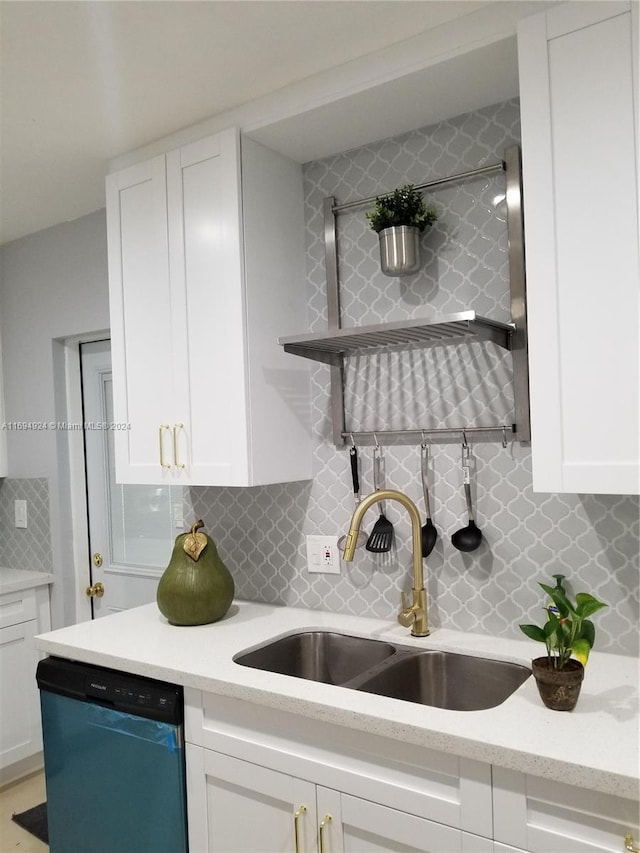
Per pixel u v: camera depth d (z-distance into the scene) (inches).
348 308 89.4
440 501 81.8
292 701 63.4
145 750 74.8
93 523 129.6
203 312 86.5
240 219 83.4
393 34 70.8
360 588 88.4
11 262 133.5
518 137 77.1
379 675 71.1
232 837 69.6
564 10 61.7
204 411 86.7
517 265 75.5
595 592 71.8
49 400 127.4
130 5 63.6
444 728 55.9
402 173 85.2
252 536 98.3
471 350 80.0
